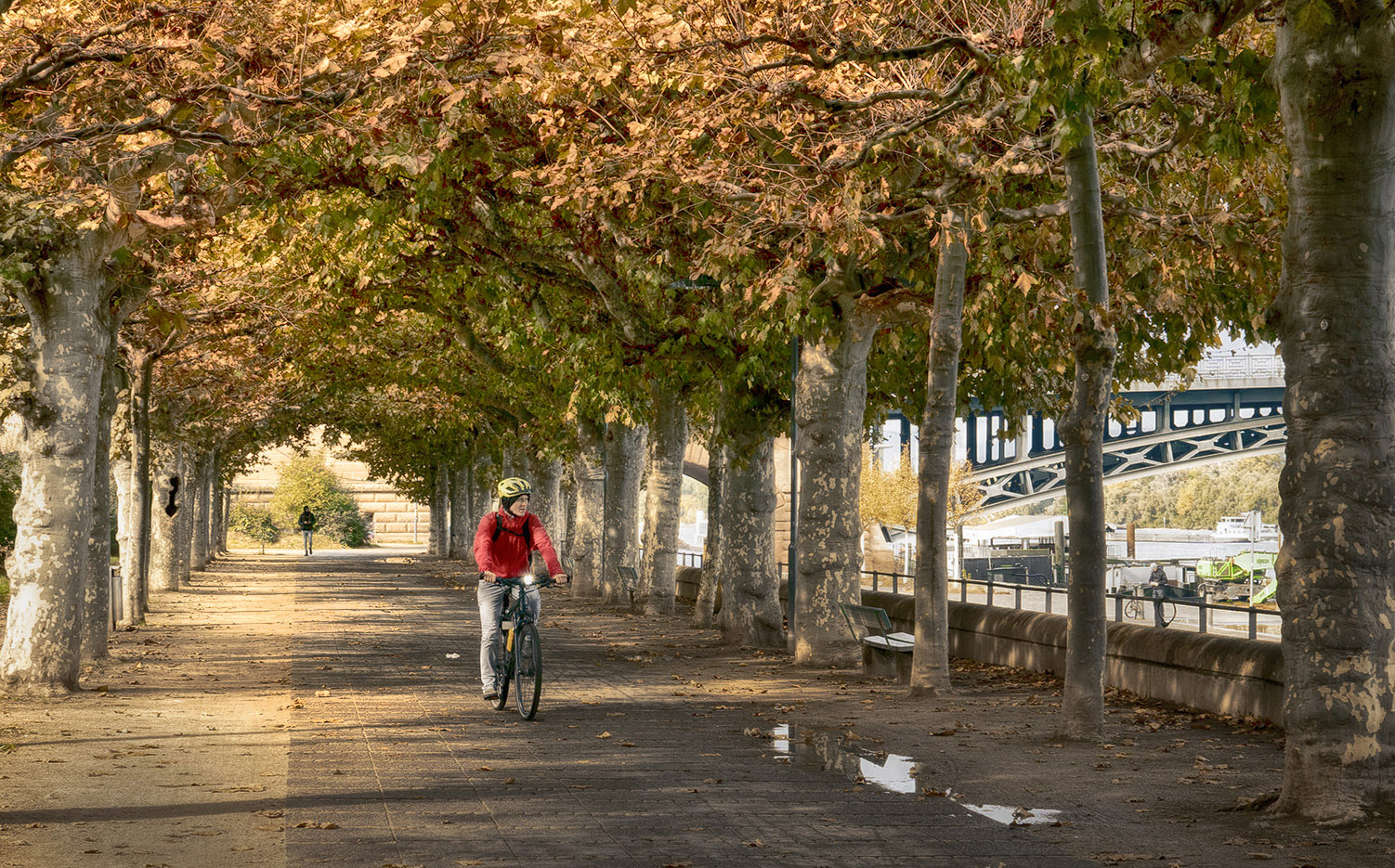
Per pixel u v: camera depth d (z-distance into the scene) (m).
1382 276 8.50
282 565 56.88
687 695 15.62
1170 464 68.38
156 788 9.52
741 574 22.52
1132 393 62.81
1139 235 17.09
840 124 14.34
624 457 33.81
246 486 89.62
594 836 8.10
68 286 15.09
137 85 11.82
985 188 14.27
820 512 18.81
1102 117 15.42
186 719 13.26
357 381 36.31
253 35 11.89
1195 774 10.30
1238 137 12.14
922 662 15.48
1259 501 160.00
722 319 18.61
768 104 13.65
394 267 22.58
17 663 15.12
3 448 27.11
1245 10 9.97
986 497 70.75
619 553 33.78
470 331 28.45
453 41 12.00
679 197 16.97
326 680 16.95
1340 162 8.48
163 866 7.24
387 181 17.05
